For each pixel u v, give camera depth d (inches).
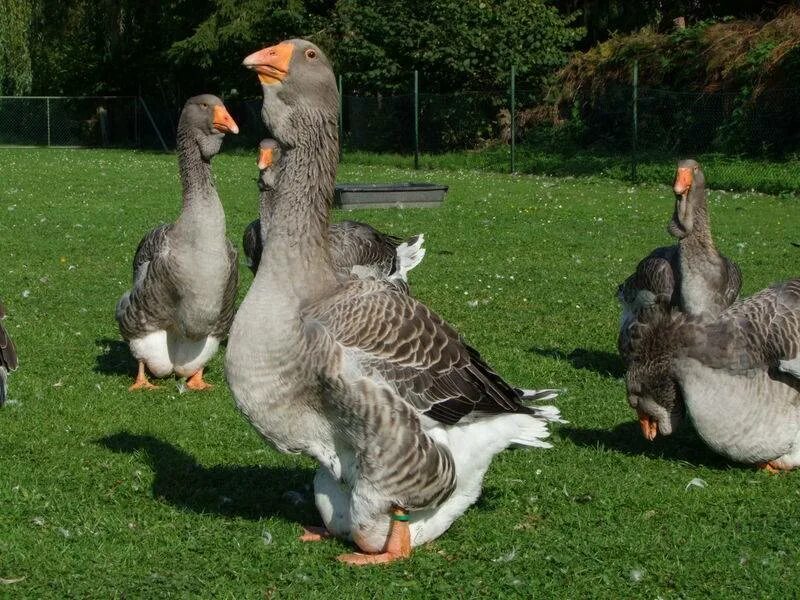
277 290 161.5
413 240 280.7
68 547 174.1
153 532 181.8
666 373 220.1
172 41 809.5
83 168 571.2
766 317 211.8
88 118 845.2
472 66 663.8
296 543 177.2
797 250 360.5
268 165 272.8
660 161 538.9
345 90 727.1
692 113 554.6
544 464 222.8
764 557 174.2
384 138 682.2
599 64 610.5
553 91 639.1
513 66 602.5
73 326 284.0
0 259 337.4
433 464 162.1
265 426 165.0
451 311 296.5
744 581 166.1
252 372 161.5
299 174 164.6
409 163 629.3
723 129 537.0
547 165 573.6
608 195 474.9
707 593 162.6
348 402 157.5
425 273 330.3
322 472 177.2
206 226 248.7
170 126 833.5
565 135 617.6
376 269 271.1
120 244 358.6
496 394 172.4
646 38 595.2
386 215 413.7
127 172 548.1
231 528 185.0
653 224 403.9
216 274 249.8
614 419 245.4
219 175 534.6
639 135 578.6
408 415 159.3
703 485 209.9
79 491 202.5
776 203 453.4
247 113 784.9
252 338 160.7
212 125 246.2
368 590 160.1
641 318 231.3
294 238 163.2
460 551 175.9
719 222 407.2
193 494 203.2
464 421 170.7
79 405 246.7
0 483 203.5
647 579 166.2
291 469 219.0
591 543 179.2
